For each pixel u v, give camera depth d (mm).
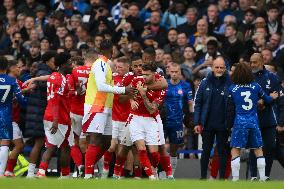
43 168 42344
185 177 49281
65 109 42531
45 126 42531
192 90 51656
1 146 42688
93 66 40312
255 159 44406
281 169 48031
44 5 65562
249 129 41781
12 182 30812
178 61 52562
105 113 40531
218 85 44844
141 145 40812
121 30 58875
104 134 40906
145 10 62281
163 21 60656
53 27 59875
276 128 44625
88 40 56156
